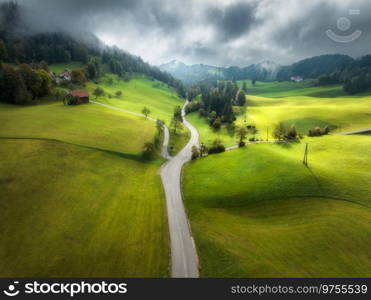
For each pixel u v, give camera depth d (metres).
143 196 58.31
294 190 57.66
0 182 49.56
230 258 38.50
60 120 96.31
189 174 76.44
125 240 41.53
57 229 41.44
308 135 117.94
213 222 49.72
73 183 55.94
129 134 99.31
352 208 50.56
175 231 45.59
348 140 94.81
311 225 46.88
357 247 41.09
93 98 161.00
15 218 42.12
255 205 54.94
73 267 34.75
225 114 170.38
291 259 39.00
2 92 114.94
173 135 125.06
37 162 59.47
